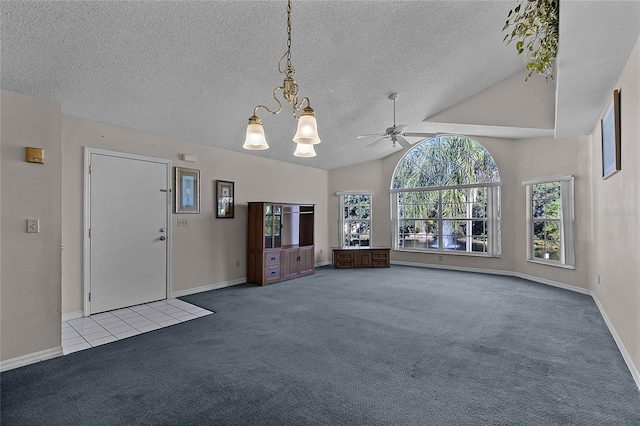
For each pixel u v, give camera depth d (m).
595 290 4.29
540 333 3.14
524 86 4.92
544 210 5.45
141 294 4.18
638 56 2.10
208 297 4.54
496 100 5.08
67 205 3.56
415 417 1.86
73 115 3.55
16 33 2.22
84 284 3.68
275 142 5.27
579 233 4.75
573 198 4.86
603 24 1.92
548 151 5.29
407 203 7.43
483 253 6.41
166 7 2.30
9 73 2.53
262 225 5.36
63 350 2.77
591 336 3.06
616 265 2.95
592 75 2.58
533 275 5.57
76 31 2.33
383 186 7.62
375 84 4.06
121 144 3.99
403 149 7.30
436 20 3.17
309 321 3.51
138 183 4.15
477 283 5.39
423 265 7.11
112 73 2.88
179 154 4.61
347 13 2.78
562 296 4.54
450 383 2.22
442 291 4.84
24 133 2.54
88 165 3.71
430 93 4.63
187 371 2.40
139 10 2.27
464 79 4.55
